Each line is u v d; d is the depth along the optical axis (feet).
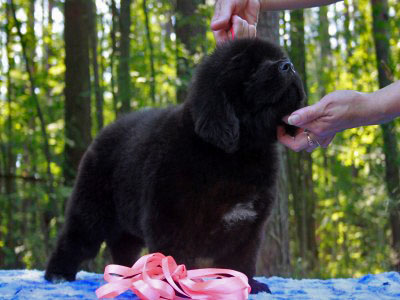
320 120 4.10
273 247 8.59
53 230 13.30
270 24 8.39
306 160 13.42
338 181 15.42
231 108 4.51
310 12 19.21
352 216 16.06
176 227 4.47
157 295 3.94
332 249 19.01
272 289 5.11
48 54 17.13
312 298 4.60
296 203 12.48
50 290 4.82
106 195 5.31
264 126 4.59
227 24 5.26
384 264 11.91
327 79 15.79
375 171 12.14
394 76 10.48
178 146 4.53
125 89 10.57
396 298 4.55
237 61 4.58
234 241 4.75
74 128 11.42
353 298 4.58
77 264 5.41
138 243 5.89
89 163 5.42
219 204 4.53
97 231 5.37
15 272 6.02
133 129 5.29
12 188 13.83
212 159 4.49
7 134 14.28
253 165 4.61
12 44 13.60
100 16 12.10
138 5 14.65
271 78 4.46
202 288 4.04
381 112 3.94
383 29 10.32
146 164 4.72
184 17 9.85
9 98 13.11
